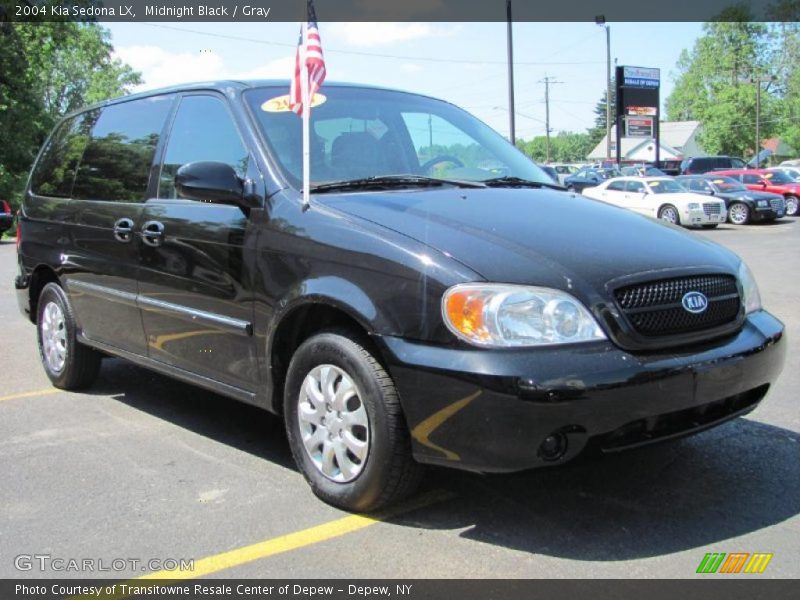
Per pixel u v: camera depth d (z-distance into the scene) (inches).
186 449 171.6
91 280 197.5
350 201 141.4
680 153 3307.1
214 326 157.5
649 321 121.0
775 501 138.2
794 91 2881.4
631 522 131.0
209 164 147.9
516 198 153.5
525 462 114.2
